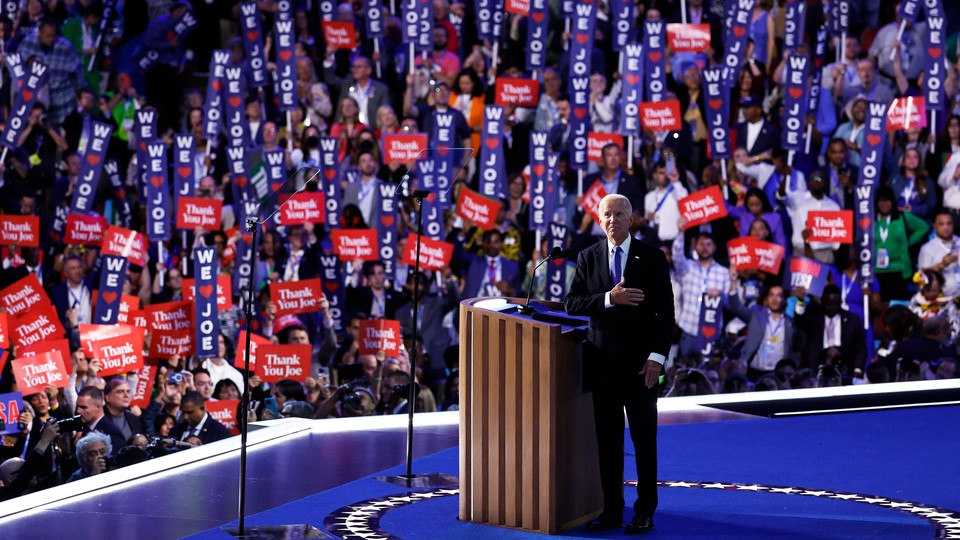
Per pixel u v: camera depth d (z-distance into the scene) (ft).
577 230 75.66
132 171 73.67
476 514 38.14
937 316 76.43
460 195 72.84
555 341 36.19
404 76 77.56
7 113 71.20
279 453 51.98
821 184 76.64
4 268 68.13
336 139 73.61
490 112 74.13
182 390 65.77
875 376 74.74
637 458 36.73
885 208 77.30
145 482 45.47
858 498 41.75
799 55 76.28
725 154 76.02
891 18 79.82
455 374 71.92
